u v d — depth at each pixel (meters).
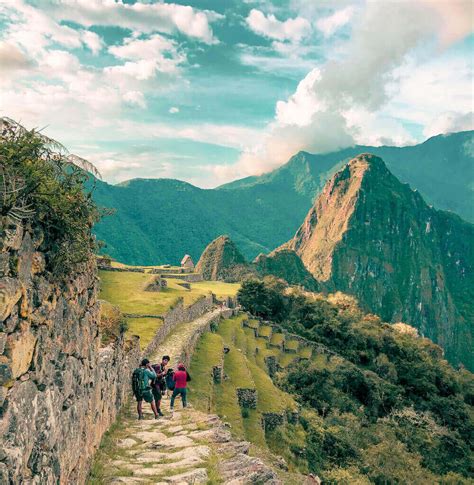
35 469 5.62
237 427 23.19
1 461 4.57
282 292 93.06
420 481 35.25
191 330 37.34
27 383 5.48
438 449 51.94
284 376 47.19
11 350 4.96
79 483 8.08
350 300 114.75
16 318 5.21
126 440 11.70
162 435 12.51
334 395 48.53
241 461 10.27
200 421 14.47
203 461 9.88
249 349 48.19
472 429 65.25
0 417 4.68
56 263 6.76
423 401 71.00
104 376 11.59
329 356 70.25
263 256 179.00
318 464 28.61
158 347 29.25
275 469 13.42
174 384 17.94
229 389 29.22
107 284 46.72
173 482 8.48
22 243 5.43
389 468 34.97
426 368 79.44
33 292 5.82
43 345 6.15
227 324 53.81
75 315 8.12
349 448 34.31
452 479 44.75
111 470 9.25
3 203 4.93
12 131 5.64
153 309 35.22
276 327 72.50
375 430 46.06
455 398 73.00
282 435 28.05
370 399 58.47
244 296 84.25
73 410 7.74
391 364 75.25
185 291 58.34
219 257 159.75
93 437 9.77
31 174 5.46
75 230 7.18
